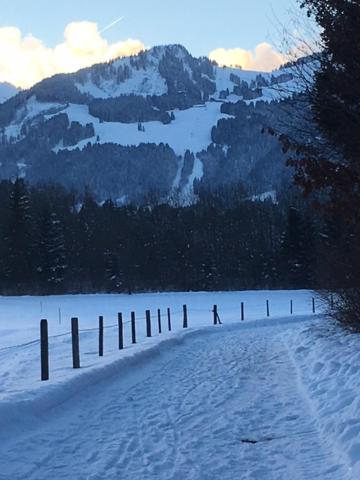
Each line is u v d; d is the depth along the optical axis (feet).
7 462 21.45
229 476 20.18
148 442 24.49
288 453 22.52
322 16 24.77
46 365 36.50
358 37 23.66
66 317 164.86
